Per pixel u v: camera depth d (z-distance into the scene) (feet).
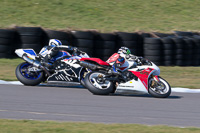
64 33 142.20
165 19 208.74
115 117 67.26
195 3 240.53
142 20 202.28
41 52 94.79
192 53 158.40
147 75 87.86
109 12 208.54
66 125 57.67
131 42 150.00
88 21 189.26
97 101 80.23
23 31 139.44
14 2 202.59
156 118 68.39
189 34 175.63
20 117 63.52
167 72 136.46
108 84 86.12
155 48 147.33
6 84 94.27
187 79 123.95
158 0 237.45
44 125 57.11
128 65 88.02
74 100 79.82
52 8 201.57
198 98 91.56
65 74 90.27
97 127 57.16
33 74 92.68
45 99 79.05
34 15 188.55
